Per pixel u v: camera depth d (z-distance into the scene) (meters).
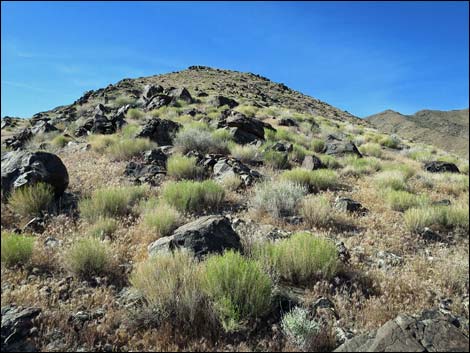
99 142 16.22
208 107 36.69
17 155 9.16
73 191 9.58
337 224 8.48
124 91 50.31
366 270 6.01
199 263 5.23
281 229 7.81
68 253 5.41
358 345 3.53
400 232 8.18
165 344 3.88
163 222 7.03
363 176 15.09
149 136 17.02
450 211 9.35
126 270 5.45
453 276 5.89
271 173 13.30
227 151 16.14
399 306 4.91
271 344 3.87
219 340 3.89
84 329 4.00
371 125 72.81
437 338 3.58
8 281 4.91
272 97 70.44
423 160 23.03
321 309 4.54
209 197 9.02
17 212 7.80
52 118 35.22
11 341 3.79
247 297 4.27
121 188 9.13
